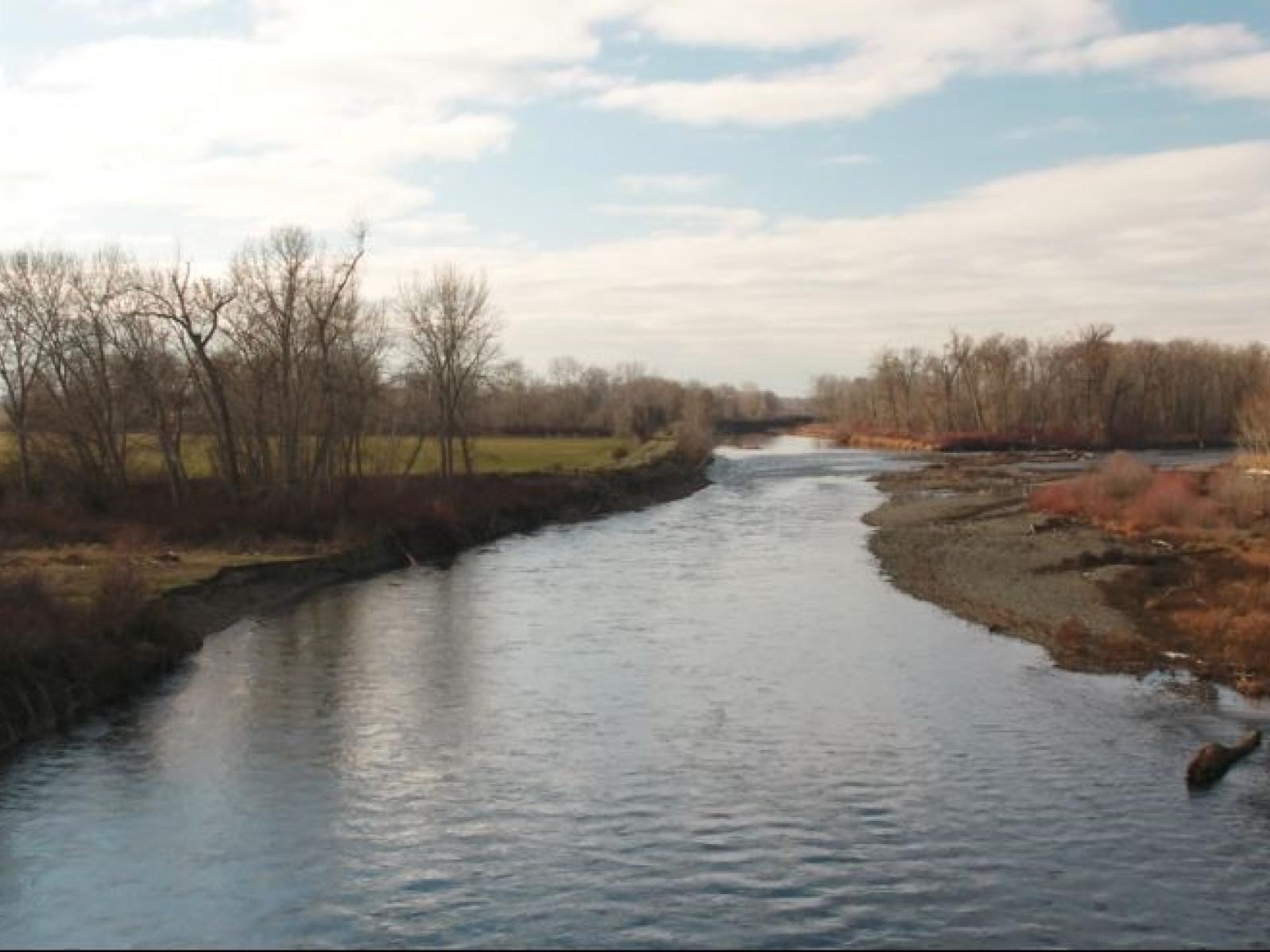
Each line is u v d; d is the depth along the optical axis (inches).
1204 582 1584.6
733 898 650.8
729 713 1011.3
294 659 1216.2
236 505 2053.4
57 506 1988.2
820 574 1787.6
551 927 617.6
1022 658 1208.2
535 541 2263.8
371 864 696.4
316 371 2201.0
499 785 832.9
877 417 7180.1
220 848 718.5
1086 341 5718.5
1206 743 917.8
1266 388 3528.5
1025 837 732.0
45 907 637.3
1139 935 604.1
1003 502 2844.5
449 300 2736.2
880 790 817.5
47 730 951.0
